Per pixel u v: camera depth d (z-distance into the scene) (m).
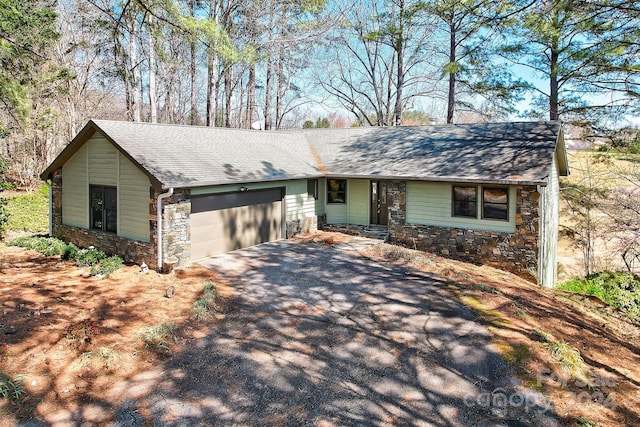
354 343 7.38
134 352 6.75
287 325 8.05
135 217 11.46
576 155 21.12
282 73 31.27
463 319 8.27
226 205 12.97
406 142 17.22
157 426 5.14
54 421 5.14
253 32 25.08
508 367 6.59
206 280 10.30
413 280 10.68
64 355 6.51
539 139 14.27
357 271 11.43
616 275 15.13
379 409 5.62
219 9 24.05
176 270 11.01
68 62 23.30
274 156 15.94
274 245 14.25
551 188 14.91
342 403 5.73
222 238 12.92
